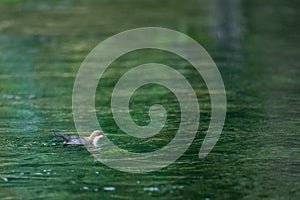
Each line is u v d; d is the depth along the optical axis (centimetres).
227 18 11875
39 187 4231
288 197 4081
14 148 4966
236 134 5356
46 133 5356
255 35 10381
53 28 10569
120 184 4281
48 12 12200
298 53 8950
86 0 13788
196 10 12800
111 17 11738
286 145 5069
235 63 8300
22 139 5188
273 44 9638
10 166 4584
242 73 7731
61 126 5572
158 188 4228
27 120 5750
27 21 11194
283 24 11375
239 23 11412
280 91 6869
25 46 9188
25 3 13288
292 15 12338
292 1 14038
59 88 6975
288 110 6109
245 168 4581
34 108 6172
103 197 4081
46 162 4659
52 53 8756
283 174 4466
